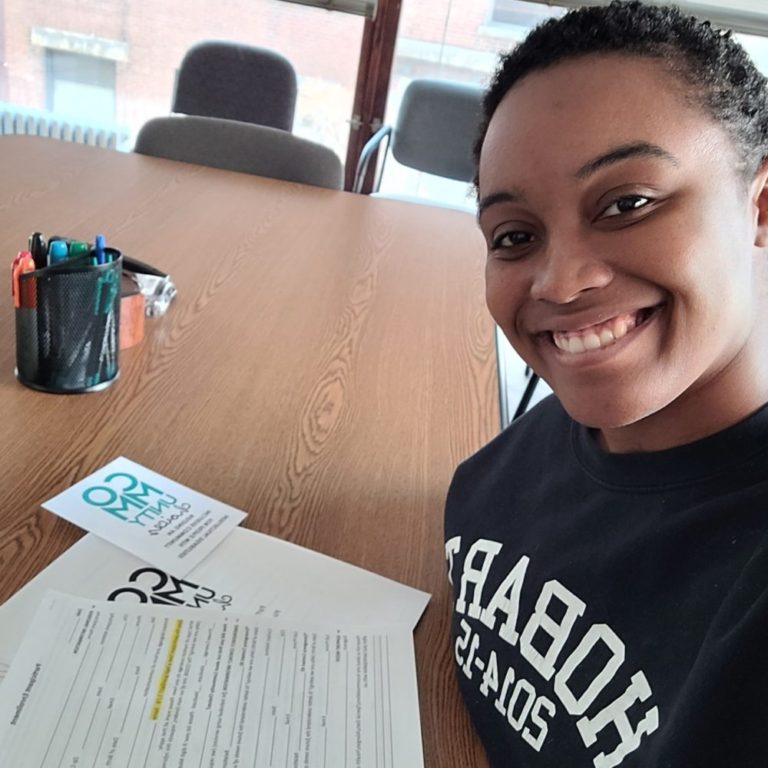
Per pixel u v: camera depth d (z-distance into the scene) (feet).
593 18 1.84
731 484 1.74
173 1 10.66
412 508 2.88
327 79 11.14
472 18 10.57
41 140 7.03
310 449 3.16
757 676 1.39
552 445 2.38
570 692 1.78
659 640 1.66
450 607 2.46
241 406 3.38
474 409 3.63
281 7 10.66
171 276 4.61
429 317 4.58
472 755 1.99
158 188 6.22
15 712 1.84
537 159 1.78
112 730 1.84
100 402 3.26
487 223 2.01
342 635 2.25
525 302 2.01
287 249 5.33
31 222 5.08
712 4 9.75
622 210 1.77
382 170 11.02
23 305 3.11
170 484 2.82
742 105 1.79
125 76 11.16
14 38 10.89
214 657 2.09
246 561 2.50
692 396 1.86
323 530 2.71
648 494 1.88
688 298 1.73
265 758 1.83
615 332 1.82
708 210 1.73
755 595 1.49
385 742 1.94
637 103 1.72
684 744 1.42
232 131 7.27
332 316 4.40
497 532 2.33
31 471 2.79
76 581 2.30
